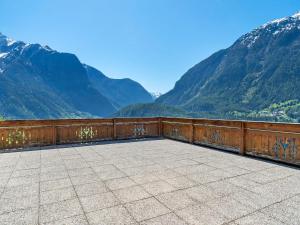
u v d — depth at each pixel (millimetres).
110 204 3561
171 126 10766
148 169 5492
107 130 10180
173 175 5020
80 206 3494
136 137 10828
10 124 8156
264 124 6594
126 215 3205
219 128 8125
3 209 3402
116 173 5172
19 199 3758
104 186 4340
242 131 7156
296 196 3867
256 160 6473
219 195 3902
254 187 4289
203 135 8836
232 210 3354
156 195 3906
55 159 6543
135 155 7074
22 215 3217
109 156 6930
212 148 8297
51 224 2969
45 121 8797
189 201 3662
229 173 5172
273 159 6340
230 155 7121
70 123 9320
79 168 5582
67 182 4570
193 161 6312
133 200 3705
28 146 8484
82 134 9570
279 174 5109
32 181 4633
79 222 3018
